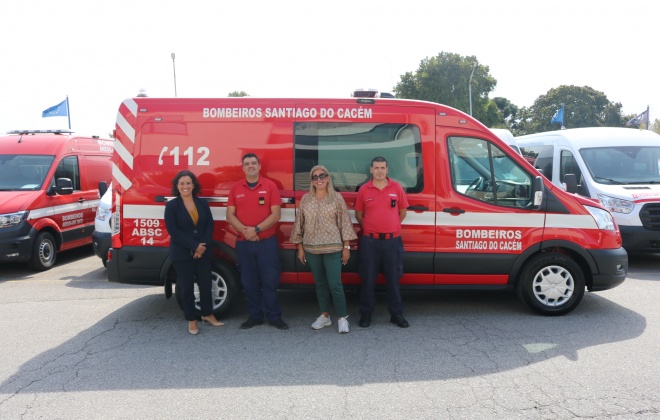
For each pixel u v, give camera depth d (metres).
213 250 5.73
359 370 4.41
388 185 5.32
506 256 5.73
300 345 5.01
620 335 5.18
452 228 5.70
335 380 4.21
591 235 5.76
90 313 6.18
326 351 4.85
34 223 8.73
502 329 5.41
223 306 5.75
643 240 8.26
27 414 3.69
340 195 5.31
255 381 4.21
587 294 6.77
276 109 5.67
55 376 4.34
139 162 5.68
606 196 8.64
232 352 4.85
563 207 5.74
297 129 5.67
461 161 5.73
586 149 9.69
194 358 4.71
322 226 5.21
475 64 38.41
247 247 5.37
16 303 6.68
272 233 5.42
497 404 3.77
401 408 3.73
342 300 5.34
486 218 5.70
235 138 5.66
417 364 4.52
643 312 5.96
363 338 5.19
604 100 57.28
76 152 10.12
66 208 9.59
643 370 4.33
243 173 5.66
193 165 5.66
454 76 42.03
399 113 5.69
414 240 5.70
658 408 3.68
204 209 5.31
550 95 58.16
